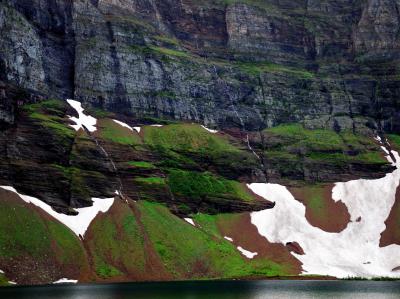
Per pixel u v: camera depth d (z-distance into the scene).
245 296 158.38
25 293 163.50
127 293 164.50
